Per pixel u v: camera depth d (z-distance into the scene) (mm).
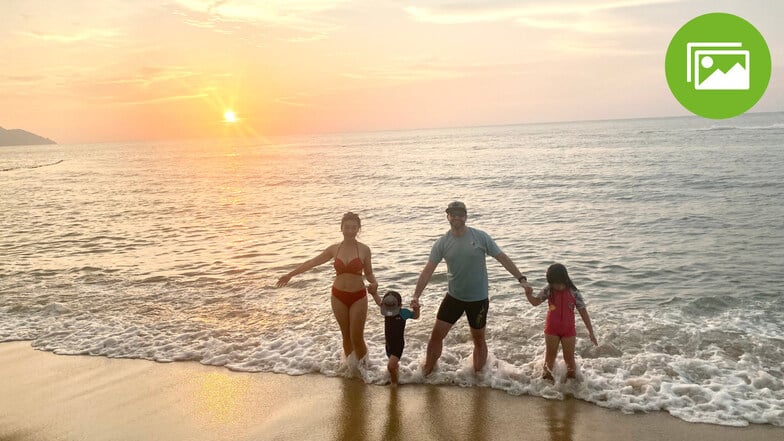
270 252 13281
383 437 4727
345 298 6000
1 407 5512
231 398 5570
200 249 13898
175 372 6266
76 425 5090
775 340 6508
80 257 13141
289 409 5301
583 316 5473
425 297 9055
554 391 5438
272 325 7738
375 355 6469
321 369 6184
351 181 35375
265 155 95750
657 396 5238
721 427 4699
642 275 10141
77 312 8586
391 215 19625
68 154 155125
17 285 10344
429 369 5859
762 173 25859
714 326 7117
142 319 8180
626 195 21828
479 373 5848
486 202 22219
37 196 32312
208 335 7406
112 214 22219
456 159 55844
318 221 18516
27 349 7117
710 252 11633
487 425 4879
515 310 8031
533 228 15727
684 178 25938
